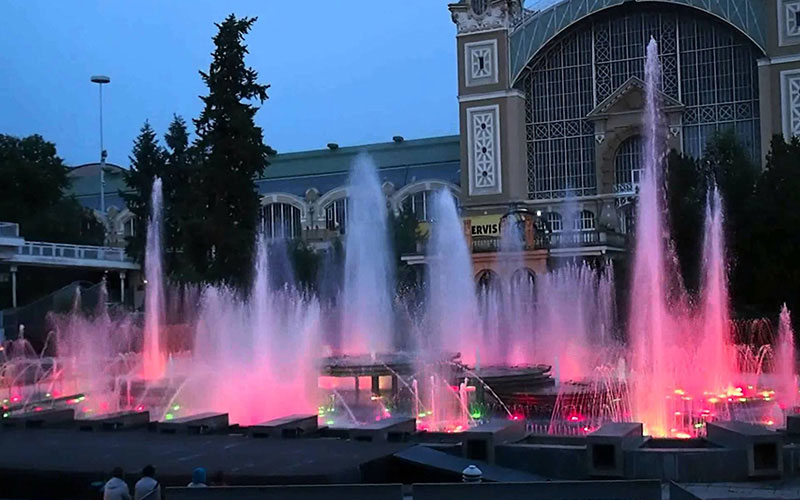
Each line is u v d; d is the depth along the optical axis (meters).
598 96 94.06
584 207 93.69
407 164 121.06
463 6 97.75
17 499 20.17
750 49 87.62
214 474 19.00
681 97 90.31
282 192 123.25
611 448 20.66
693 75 89.94
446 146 121.31
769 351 54.62
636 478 20.53
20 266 88.50
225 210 69.19
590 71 94.38
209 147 70.94
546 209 95.06
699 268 62.16
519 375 35.28
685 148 90.00
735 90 88.25
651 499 15.65
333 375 36.84
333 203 118.25
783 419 30.58
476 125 97.25
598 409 31.98
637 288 60.25
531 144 97.06
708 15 88.38
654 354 46.31
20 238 80.44
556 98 96.06
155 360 54.69
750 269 60.38
